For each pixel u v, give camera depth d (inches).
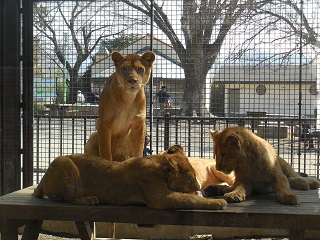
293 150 212.2
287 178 184.5
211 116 206.7
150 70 199.6
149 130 217.2
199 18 191.5
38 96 196.2
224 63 208.2
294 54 214.2
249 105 210.2
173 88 202.1
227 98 207.3
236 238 192.5
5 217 157.2
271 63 214.2
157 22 195.9
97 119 197.3
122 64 192.2
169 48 197.3
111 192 155.3
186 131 213.0
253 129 207.6
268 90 213.3
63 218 153.7
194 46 192.7
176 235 202.8
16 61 194.7
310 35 210.2
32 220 161.3
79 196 156.9
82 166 160.4
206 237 198.8
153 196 148.3
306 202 158.9
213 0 192.7
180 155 157.8
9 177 200.2
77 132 201.3
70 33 194.2
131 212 149.6
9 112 197.8
